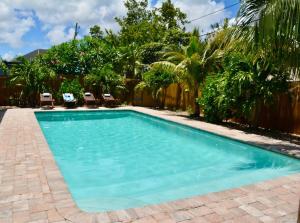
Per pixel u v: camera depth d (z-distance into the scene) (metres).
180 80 15.14
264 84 10.21
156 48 25.20
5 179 4.92
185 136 11.62
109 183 6.36
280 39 6.99
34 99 17.91
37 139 8.17
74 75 19.73
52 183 4.73
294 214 3.92
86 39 22.27
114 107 18.38
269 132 10.59
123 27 33.62
